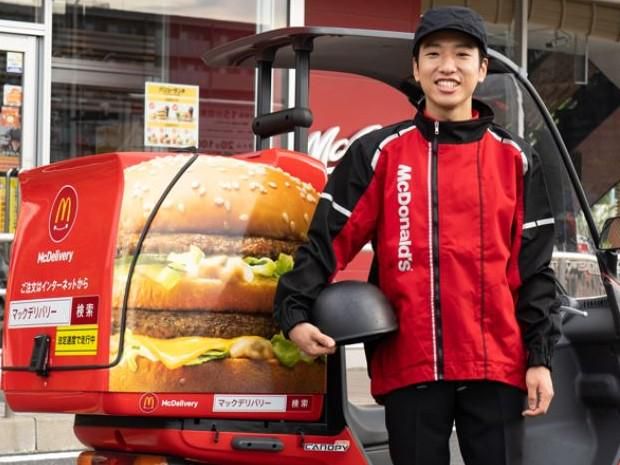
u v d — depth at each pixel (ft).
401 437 11.82
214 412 11.54
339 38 13.29
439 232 11.57
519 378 11.72
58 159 33.58
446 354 11.51
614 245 13.24
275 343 11.89
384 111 35.47
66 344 11.57
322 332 11.48
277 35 13.39
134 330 11.16
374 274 12.30
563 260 13.80
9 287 12.55
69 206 11.89
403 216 11.68
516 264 11.85
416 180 11.68
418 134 11.83
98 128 34.06
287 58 14.61
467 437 11.85
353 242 11.97
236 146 35.73
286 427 12.03
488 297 11.55
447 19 11.73
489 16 40.60
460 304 11.49
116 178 11.40
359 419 12.95
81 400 11.30
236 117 35.70
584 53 42.14
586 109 42.22
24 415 25.13
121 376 11.09
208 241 11.59
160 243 11.36
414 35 12.48
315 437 12.15
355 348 13.67
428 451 11.75
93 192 11.64
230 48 14.23
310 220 12.32
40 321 11.98
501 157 11.81
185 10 35.12
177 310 11.39
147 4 34.63
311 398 12.14
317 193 12.44
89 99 33.94
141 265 11.25
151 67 34.68
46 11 33.35
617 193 42.45
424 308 11.55
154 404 11.23
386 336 11.85
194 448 11.53
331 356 12.28
